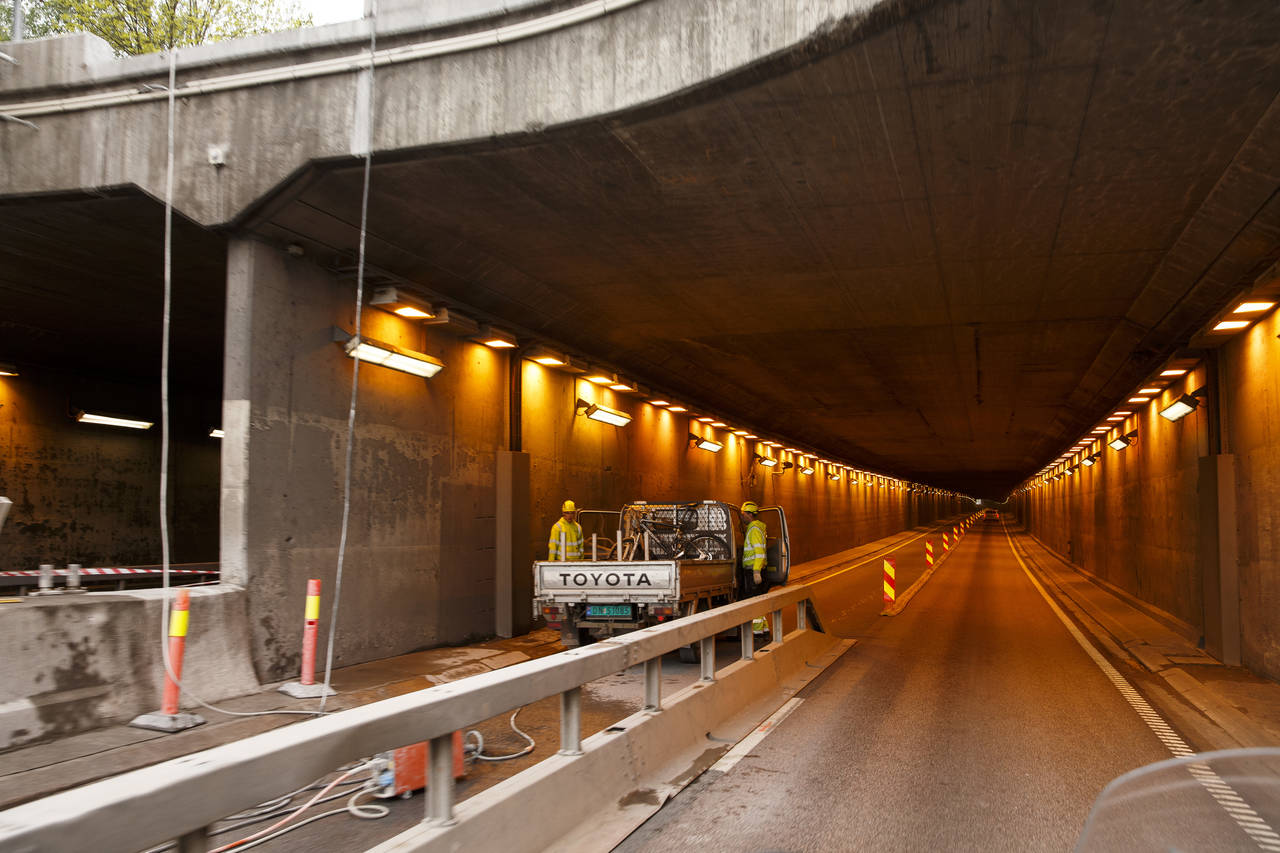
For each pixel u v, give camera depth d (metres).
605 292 13.38
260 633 9.04
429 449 12.35
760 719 8.00
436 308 11.88
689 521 13.80
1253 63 6.29
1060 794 5.70
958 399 25.00
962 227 10.05
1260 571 10.44
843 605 20.09
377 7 8.27
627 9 7.43
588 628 11.21
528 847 4.21
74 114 9.33
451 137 8.12
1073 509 35.31
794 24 6.50
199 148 8.98
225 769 2.58
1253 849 1.67
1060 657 12.24
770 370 20.48
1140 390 15.94
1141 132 7.44
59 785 5.59
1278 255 9.13
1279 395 9.75
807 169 8.55
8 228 10.13
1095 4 5.71
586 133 7.87
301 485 9.80
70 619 7.07
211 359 16.81
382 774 5.56
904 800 5.54
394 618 11.34
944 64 6.53
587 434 18.00
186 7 22.94
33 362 15.53
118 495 17.30
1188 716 8.28
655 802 5.32
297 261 9.90
